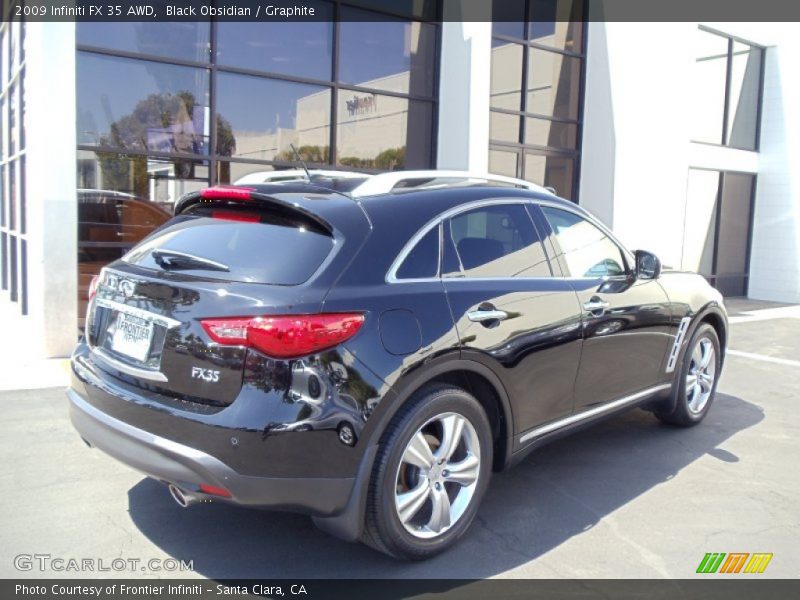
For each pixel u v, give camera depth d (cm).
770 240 1450
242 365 281
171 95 808
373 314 304
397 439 306
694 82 1330
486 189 390
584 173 1215
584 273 430
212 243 328
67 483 408
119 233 785
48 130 686
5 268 1109
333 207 322
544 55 1166
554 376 390
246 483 279
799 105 1396
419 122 1016
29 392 582
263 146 878
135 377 313
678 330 502
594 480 436
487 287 358
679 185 1257
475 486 345
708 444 510
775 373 765
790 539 361
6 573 312
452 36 989
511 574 321
